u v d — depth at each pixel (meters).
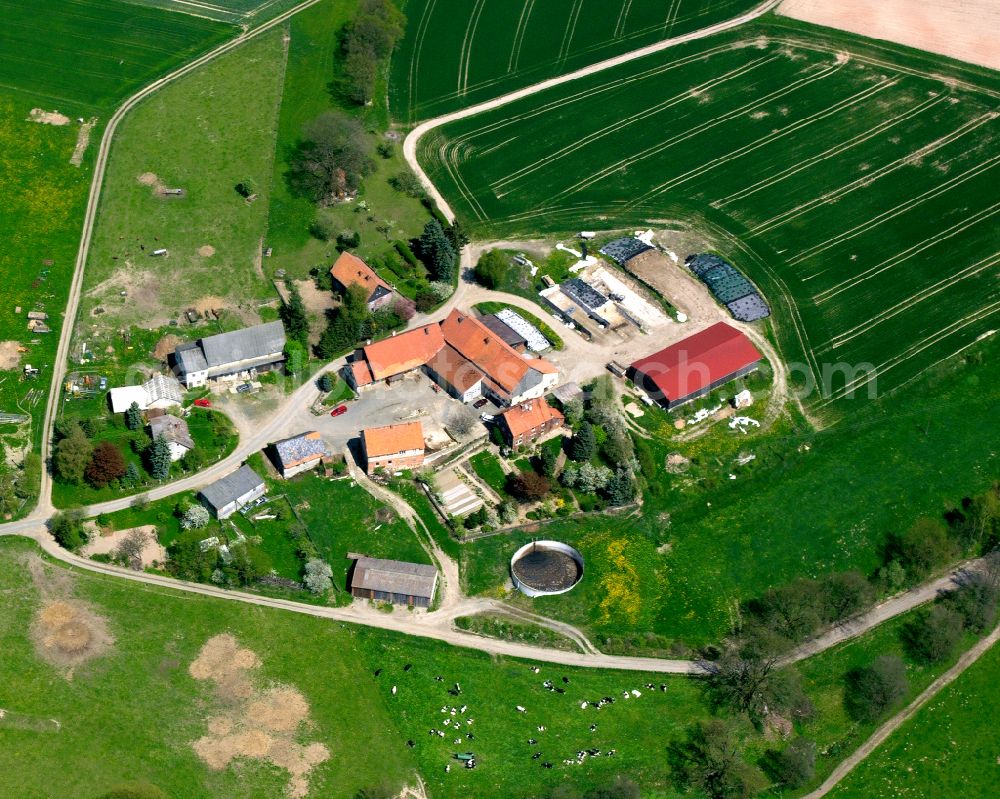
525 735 145.12
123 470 166.62
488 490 170.62
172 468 170.38
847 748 148.50
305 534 163.62
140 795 132.75
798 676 153.12
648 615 159.25
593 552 165.25
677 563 165.38
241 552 157.62
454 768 141.38
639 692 150.88
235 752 140.38
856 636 159.38
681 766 143.62
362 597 158.12
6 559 158.00
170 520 164.12
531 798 139.00
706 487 174.00
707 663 154.75
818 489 175.50
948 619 158.00
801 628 156.62
